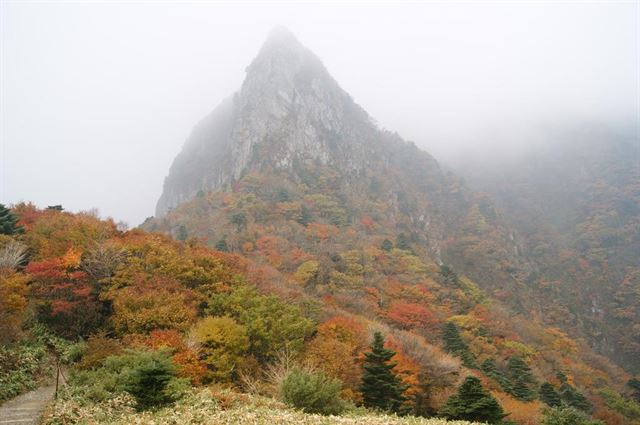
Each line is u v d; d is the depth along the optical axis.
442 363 39.97
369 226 125.25
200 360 24.16
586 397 62.03
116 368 18.25
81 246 31.34
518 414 37.22
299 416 14.21
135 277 30.05
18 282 23.98
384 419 15.02
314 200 124.25
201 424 12.98
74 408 14.41
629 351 116.69
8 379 17.48
